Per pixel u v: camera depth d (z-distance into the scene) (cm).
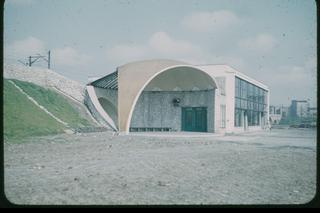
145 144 2153
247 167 1318
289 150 1920
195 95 3847
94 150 1766
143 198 848
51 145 1902
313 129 5684
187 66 3444
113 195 872
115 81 3747
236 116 3975
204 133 3500
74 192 895
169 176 1122
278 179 1098
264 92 5291
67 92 3744
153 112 4056
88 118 3406
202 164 1366
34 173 1128
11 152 1577
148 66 3484
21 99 2886
